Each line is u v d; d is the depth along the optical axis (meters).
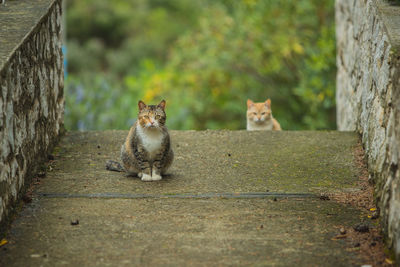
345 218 5.91
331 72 15.52
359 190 6.71
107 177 7.17
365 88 8.06
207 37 17.22
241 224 5.74
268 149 8.32
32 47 6.81
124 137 8.95
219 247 5.22
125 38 29.61
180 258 5.00
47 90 7.77
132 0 29.98
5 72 5.45
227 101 17.47
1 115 5.32
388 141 5.69
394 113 5.41
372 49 7.48
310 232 5.56
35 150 7.02
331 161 7.76
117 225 5.68
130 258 4.99
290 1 16.50
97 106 13.77
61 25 8.86
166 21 28.64
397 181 5.05
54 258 4.98
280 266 4.87
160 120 6.86
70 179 7.04
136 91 17.56
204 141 8.76
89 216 5.89
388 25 6.33
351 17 9.79
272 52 16.75
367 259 5.00
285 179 7.11
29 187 6.66
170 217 5.89
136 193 6.59
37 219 5.80
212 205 6.24
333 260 4.98
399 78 5.23
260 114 11.57
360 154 7.98
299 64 17.05
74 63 26.97
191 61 17.50
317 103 15.72
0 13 7.28
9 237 5.38
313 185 6.89
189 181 7.04
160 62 25.94
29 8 7.56
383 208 5.61
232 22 17.11
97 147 8.43
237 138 8.89
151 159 7.07
